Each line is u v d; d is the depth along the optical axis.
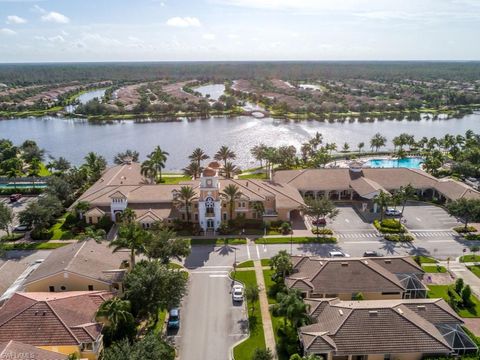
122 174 122.62
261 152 151.12
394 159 169.75
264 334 62.59
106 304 57.56
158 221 97.50
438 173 145.12
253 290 68.31
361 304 61.81
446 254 88.56
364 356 55.03
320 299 64.50
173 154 186.25
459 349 55.94
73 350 54.09
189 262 84.94
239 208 104.94
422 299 65.44
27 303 58.84
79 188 127.19
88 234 84.38
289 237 96.44
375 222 103.81
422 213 111.50
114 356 47.91
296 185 120.94
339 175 124.62
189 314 67.75
